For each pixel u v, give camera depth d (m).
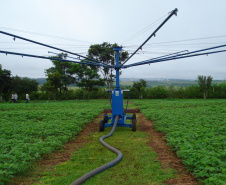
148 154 6.02
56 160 5.77
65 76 31.39
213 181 3.78
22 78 34.84
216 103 21.69
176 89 36.09
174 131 7.61
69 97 36.47
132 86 35.94
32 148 5.57
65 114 13.84
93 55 28.56
